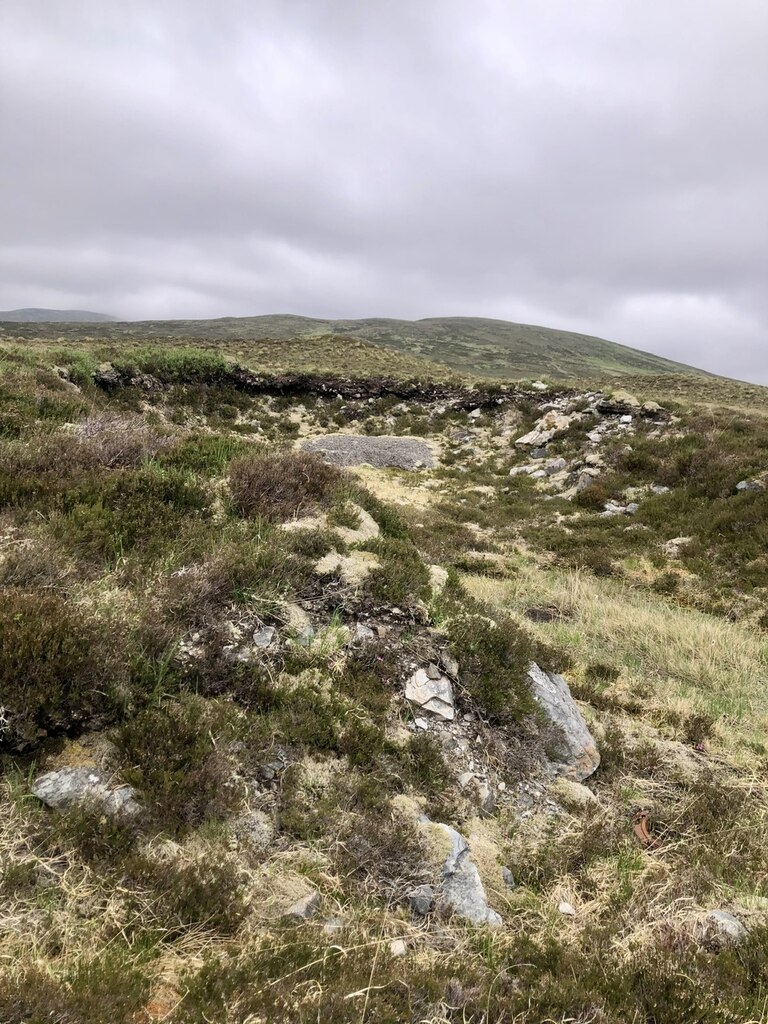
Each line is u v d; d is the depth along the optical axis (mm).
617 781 5168
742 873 4215
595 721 6125
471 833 4016
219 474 7676
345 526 6852
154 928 2641
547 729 5188
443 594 6133
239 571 5070
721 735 6477
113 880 2764
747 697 7777
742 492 15797
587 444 21984
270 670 4441
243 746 3748
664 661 8641
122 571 4949
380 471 22656
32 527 5297
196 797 3268
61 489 6094
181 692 3924
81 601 4305
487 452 25000
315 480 7656
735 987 3020
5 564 4402
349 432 28234
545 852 4031
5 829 2814
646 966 3109
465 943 3105
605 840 4273
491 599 10266
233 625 4668
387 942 2939
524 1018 2648
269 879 3094
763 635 10680
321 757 3982
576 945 3311
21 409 10484
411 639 5336
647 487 18062
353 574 5746
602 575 13586
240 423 26875
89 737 3402
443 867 3480
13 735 3137
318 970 2592
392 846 3496
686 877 4008
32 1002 2051
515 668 5590
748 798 5211
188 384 27891
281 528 6293
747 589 12375
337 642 4945
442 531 15258
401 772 4152
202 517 6367
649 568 13812
